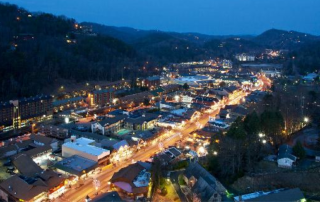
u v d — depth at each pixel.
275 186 68.38
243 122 87.94
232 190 70.44
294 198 60.69
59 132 115.19
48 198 70.62
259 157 77.56
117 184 74.69
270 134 84.94
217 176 76.62
